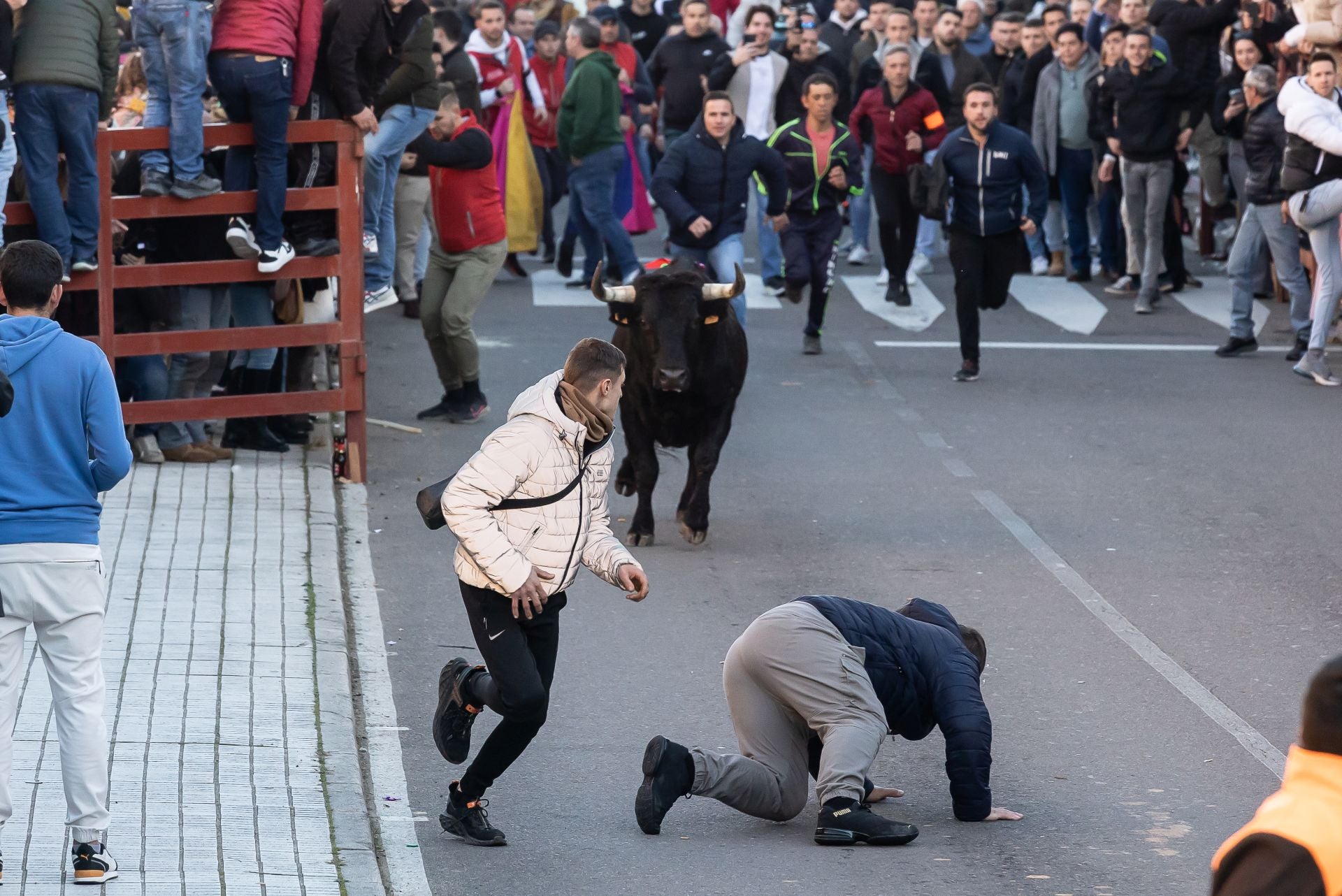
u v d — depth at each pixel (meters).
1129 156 26.14
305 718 10.59
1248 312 23.27
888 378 22.17
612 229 25.94
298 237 16.44
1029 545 15.12
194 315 16.55
